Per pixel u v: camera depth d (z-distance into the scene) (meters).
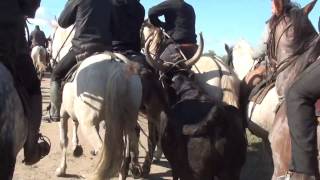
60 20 4.45
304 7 3.43
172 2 4.89
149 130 5.07
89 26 4.36
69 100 4.20
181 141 3.42
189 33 4.89
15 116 2.89
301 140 2.67
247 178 5.18
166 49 4.77
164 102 4.22
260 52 4.29
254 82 4.33
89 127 3.95
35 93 3.32
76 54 4.40
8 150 2.76
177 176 3.52
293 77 3.03
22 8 3.21
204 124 3.37
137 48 4.89
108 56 4.07
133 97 3.99
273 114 3.96
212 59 4.38
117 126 3.90
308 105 2.70
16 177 5.06
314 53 2.85
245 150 3.49
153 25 4.96
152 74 4.37
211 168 3.36
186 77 3.92
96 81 3.92
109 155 3.87
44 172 5.29
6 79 2.84
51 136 7.11
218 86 4.18
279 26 3.51
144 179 5.14
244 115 4.33
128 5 4.77
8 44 3.02
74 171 5.34
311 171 2.66
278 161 3.05
